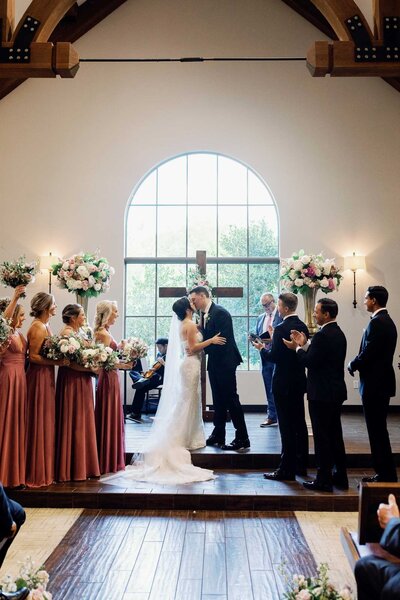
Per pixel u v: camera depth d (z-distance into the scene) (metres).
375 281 8.48
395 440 5.90
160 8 8.80
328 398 4.35
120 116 8.70
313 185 8.62
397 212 8.55
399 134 8.61
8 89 8.55
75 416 4.69
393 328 4.39
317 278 6.05
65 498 4.32
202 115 8.72
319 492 4.32
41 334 4.58
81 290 5.90
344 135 8.65
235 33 8.77
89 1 8.56
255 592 2.91
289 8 8.77
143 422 7.21
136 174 8.66
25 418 4.50
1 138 8.62
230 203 8.85
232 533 3.77
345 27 5.27
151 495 4.29
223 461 5.14
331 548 3.50
